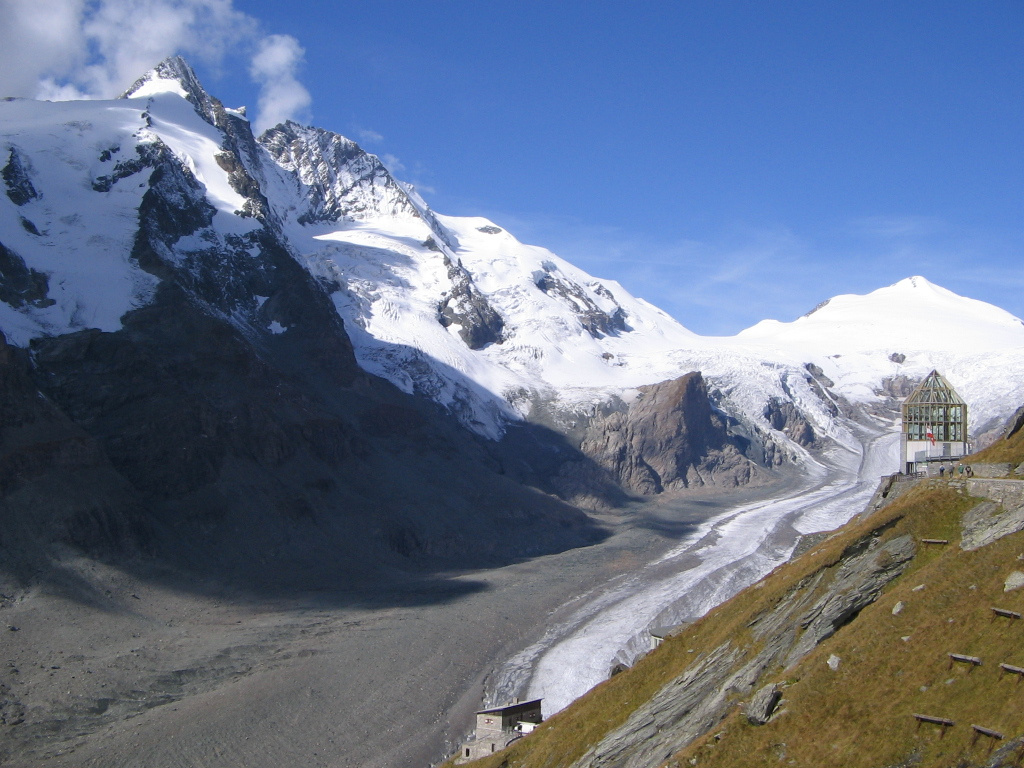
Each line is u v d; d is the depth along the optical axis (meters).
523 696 111.31
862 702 48.59
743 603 67.50
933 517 58.97
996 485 57.97
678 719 59.19
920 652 49.38
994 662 46.03
